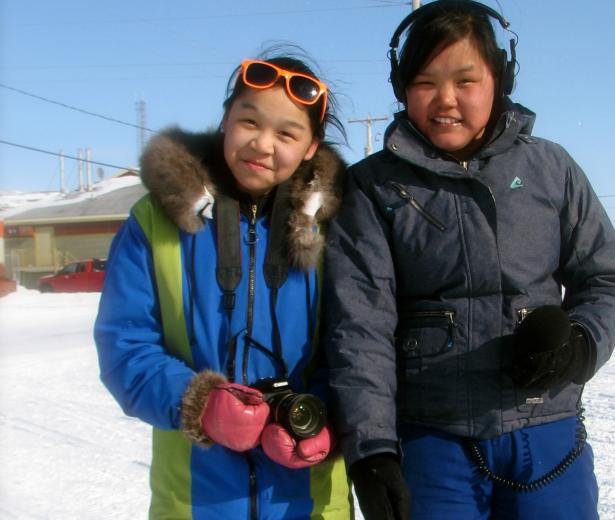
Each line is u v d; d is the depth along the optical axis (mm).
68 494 4051
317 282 2098
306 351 2082
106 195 38312
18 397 6617
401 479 1811
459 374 2027
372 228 2086
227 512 1949
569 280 2193
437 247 2041
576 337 1943
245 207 2074
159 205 2008
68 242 35875
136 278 1994
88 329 13078
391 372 1990
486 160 2100
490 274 2016
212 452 1965
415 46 2074
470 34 2035
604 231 2150
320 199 2061
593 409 5539
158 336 2020
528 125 2156
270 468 1980
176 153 1964
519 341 1917
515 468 2018
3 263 23672
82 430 5410
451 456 2045
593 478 2115
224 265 2000
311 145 2105
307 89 1971
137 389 1892
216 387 1827
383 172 2135
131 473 4406
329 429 1914
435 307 2059
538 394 2016
